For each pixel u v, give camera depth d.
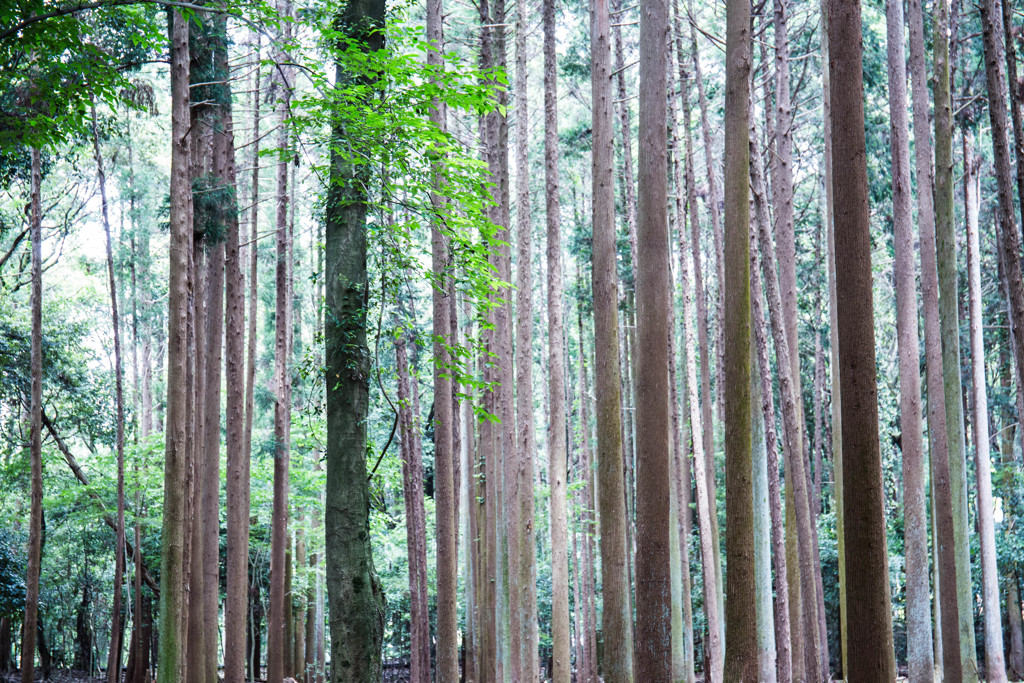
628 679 11.48
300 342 35.81
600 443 12.02
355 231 12.27
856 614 7.25
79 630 27.53
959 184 23.58
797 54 27.09
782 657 15.01
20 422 23.03
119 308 31.02
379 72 11.91
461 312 22.70
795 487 15.78
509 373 17.02
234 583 18.42
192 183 16.61
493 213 17.27
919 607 14.17
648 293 10.40
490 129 18.73
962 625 15.42
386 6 13.24
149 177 31.28
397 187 12.01
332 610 11.47
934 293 15.19
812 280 32.06
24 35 9.69
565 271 35.09
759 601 16.56
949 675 14.32
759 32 19.86
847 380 7.42
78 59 10.45
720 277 24.17
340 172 12.13
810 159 33.50
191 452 15.09
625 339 31.47
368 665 11.35
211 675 17.33
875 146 24.97
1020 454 24.83
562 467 17.11
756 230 16.45
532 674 15.61
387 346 19.62
